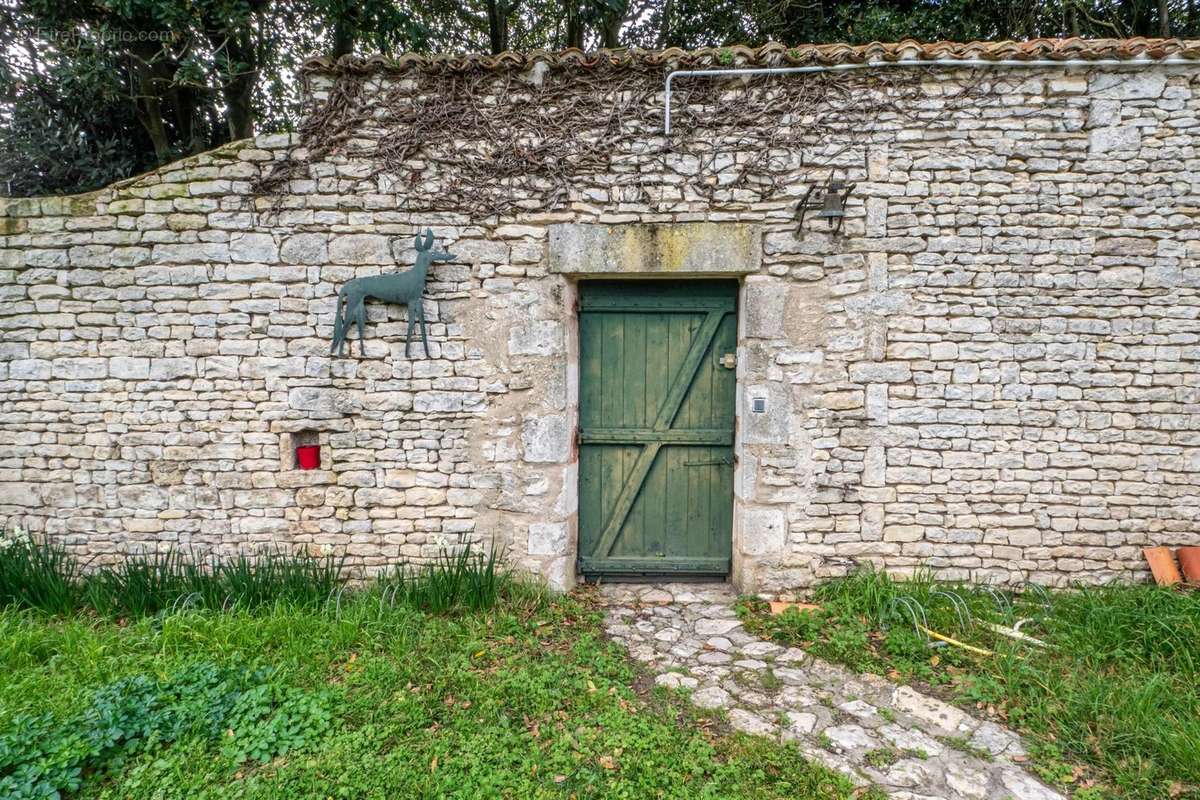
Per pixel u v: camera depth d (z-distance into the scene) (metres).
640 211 3.53
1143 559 3.53
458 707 2.52
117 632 3.08
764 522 3.65
